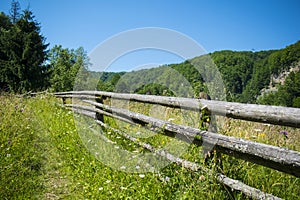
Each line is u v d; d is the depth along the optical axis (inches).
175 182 106.8
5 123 200.1
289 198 84.5
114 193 114.4
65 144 189.9
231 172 96.7
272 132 114.2
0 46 1355.8
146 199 104.0
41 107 373.7
